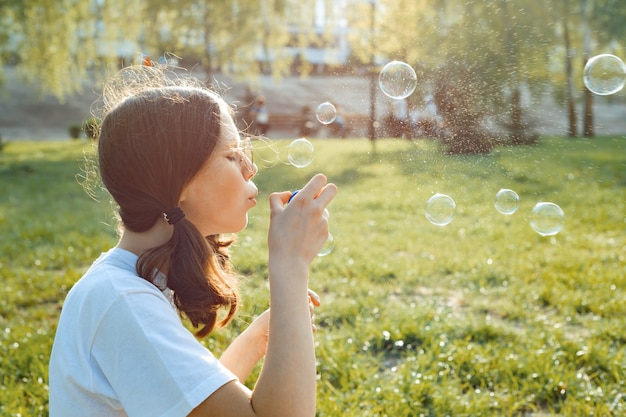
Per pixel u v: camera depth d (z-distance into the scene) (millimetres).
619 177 9125
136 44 17719
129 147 1233
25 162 13945
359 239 6160
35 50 16578
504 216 7008
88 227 6824
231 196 1282
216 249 1564
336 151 9414
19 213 7922
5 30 17656
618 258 5289
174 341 1131
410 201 7715
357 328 3617
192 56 19031
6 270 5152
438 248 5816
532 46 5367
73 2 16688
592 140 10789
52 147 17797
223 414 1104
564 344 3379
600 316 3957
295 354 1143
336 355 3246
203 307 1290
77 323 1187
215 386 1098
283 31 19281
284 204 1375
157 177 1229
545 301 4273
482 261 5254
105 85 1457
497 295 4418
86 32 17109
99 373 1155
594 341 3432
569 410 2752
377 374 3076
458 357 3236
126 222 1278
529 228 6457
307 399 1131
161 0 17547
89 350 1160
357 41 10109
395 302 4316
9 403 2852
